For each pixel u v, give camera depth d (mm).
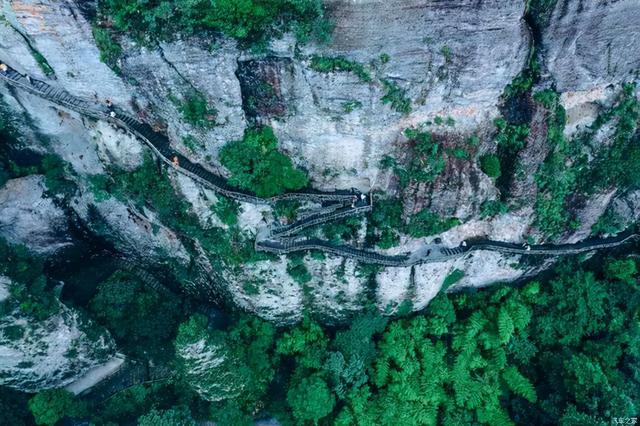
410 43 30312
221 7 28094
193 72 31406
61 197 41469
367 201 38844
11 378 40438
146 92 33875
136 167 38625
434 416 42844
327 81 31406
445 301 45062
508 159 37562
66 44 31734
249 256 40500
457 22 29828
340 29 29141
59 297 43031
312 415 41031
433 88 33250
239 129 34844
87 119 36625
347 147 35750
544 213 40531
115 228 43750
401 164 36625
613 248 44656
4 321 37531
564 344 44312
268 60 31031
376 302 44469
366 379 43125
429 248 41562
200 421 44344
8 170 40188
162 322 45156
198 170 37250
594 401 39281
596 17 30609
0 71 34969
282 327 46812
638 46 32750
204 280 45156
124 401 44531
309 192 38156
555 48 32250
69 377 43406
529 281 46750
